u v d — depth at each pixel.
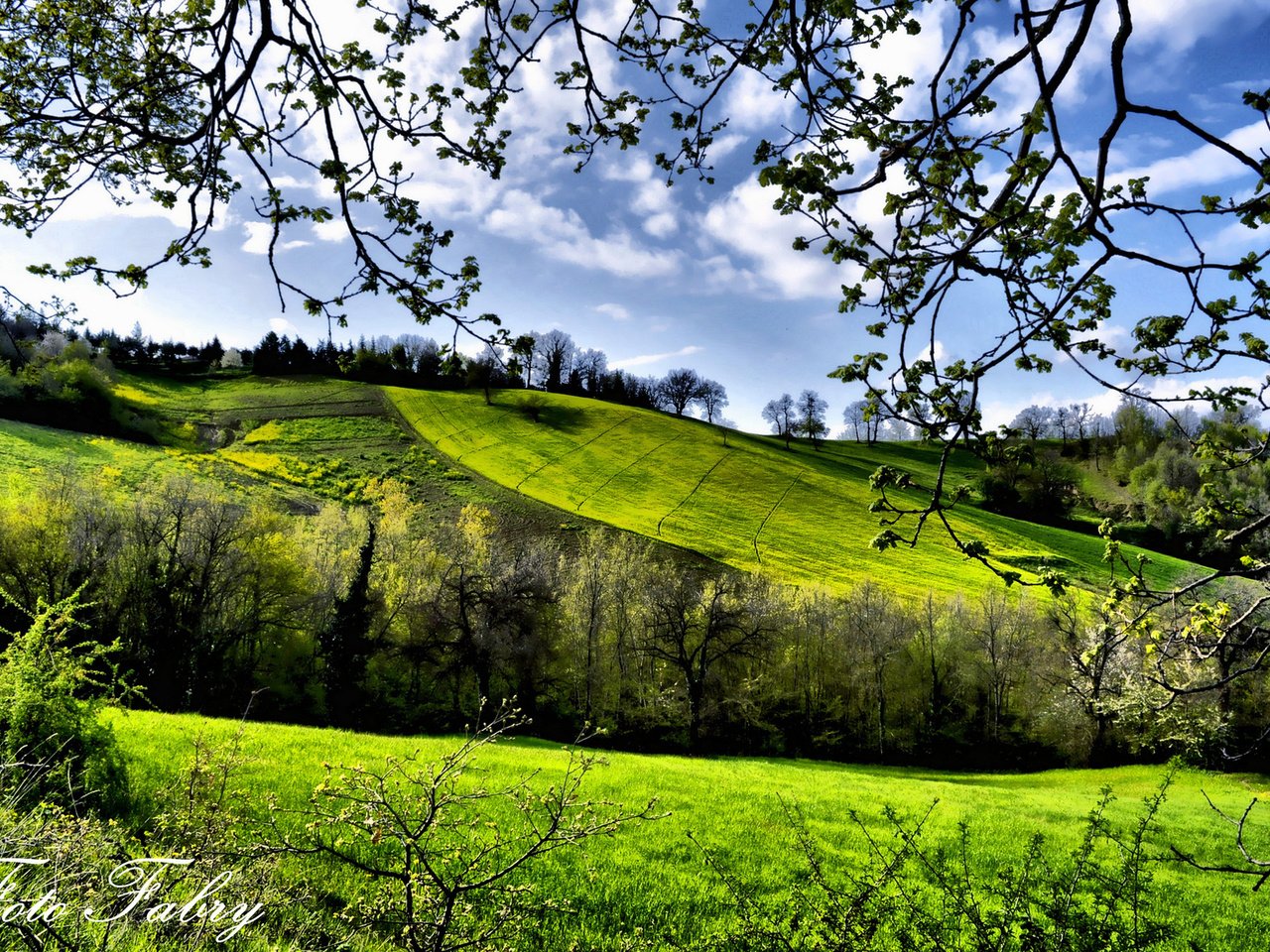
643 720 49.62
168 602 45.09
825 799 21.81
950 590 70.12
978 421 2.93
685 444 115.75
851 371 3.07
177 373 134.88
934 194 2.84
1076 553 71.25
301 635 53.19
